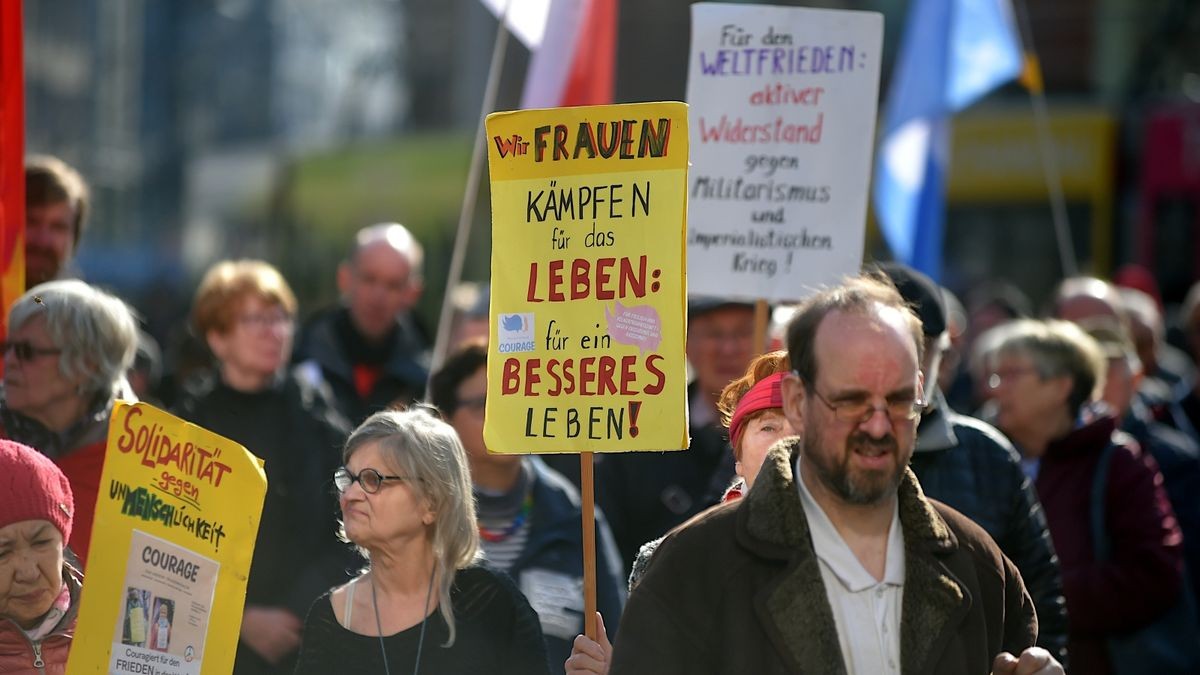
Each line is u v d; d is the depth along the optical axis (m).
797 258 14.76
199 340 20.88
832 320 8.77
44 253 15.66
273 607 15.26
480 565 11.88
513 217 11.01
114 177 127.31
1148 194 50.47
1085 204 51.28
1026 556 12.63
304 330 22.16
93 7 132.50
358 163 67.12
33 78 131.88
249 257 71.69
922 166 24.06
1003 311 29.61
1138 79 60.75
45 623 10.66
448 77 108.00
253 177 71.94
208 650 10.38
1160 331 27.66
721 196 14.98
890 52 79.56
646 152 10.78
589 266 10.84
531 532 14.37
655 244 10.73
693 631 9.00
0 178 14.02
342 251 66.88
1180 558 15.46
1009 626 9.57
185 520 10.32
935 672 8.88
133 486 10.12
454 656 11.23
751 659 8.82
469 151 63.47
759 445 10.80
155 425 10.22
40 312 12.68
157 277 78.94
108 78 131.62
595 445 10.71
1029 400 15.70
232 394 16.06
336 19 132.62
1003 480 12.66
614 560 14.55
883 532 9.08
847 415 8.62
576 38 18.12
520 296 10.95
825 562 8.98
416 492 11.20
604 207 10.83
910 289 13.02
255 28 133.00
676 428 10.59
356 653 11.20
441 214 63.62
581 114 10.90
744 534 9.02
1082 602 15.13
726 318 17.23
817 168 14.80
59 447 12.75
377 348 21.52
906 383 8.65
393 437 11.28
